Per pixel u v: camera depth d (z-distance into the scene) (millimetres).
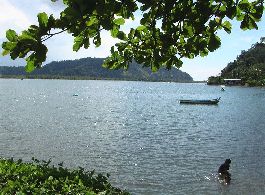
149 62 5723
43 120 74375
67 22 3523
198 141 53094
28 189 10133
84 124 70188
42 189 10203
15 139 50719
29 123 68875
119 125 70375
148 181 31891
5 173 11531
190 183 31609
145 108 113438
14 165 12344
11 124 66562
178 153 43844
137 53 5648
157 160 39812
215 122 78000
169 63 5727
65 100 140625
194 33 4812
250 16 4766
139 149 46031
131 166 36906
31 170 12125
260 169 36562
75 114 89375
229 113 99312
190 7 4535
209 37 4766
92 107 112125
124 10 4062
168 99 160875
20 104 114625
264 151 45688
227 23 4789
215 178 33031
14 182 10422
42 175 11531
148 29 5141
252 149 46938
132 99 158000
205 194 29078
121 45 5480
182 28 4891
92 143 49406
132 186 30531
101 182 11945
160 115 92312
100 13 3498
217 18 4625
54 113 90000
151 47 5523
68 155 41469
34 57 3707
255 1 4711
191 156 42219
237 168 36938
